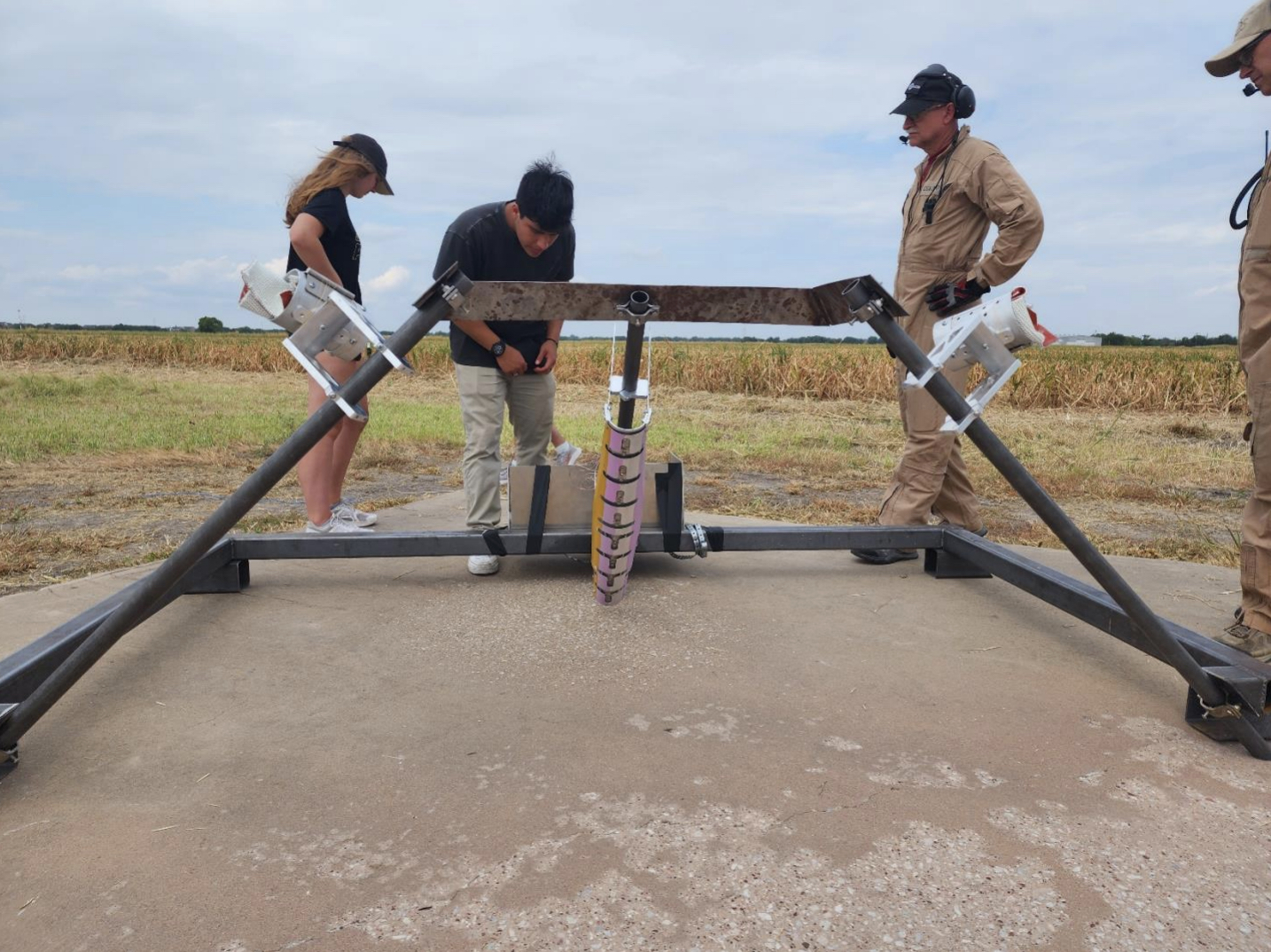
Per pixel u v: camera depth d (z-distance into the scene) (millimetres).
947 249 3480
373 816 1692
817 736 2047
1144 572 3639
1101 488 6344
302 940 1351
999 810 1736
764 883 1495
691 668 2449
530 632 2723
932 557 3479
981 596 3195
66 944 1339
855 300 1885
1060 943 1357
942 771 1888
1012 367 1895
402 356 1810
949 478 3705
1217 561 4113
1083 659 2564
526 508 3250
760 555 3758
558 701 2223
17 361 27188
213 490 5684
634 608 2967
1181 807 1767
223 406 11406
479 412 3344
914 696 2283
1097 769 1912
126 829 1648
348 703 2201
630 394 2559
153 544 4113
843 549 3408
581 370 20547
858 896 1464
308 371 1793
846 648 2629
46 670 2037
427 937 1357
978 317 1872
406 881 1494
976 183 3330
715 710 2180
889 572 3518
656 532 3254
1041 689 2348
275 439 8070
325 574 3361
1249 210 2350
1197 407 14664
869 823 1681
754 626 2812
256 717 2115
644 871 1524
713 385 17984
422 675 2387
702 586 3264
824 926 1391
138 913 1410
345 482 6137
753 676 2398
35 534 4301
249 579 3252
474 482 3391
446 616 2865
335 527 3953
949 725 2115
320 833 1635
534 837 1625
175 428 8664
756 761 1922
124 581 3262
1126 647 2670
